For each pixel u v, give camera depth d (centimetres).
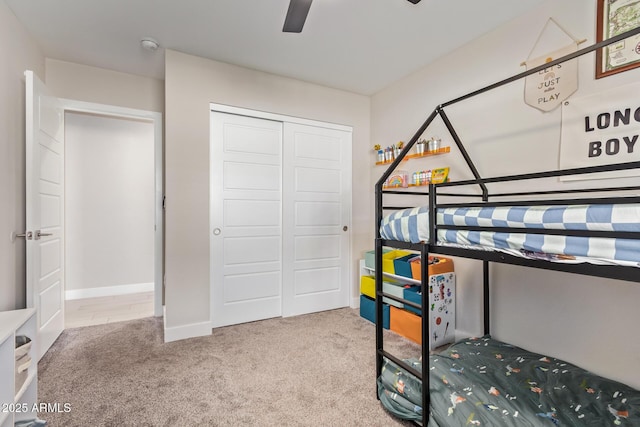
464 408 144
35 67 244
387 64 281
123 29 228
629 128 160
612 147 166
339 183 345
